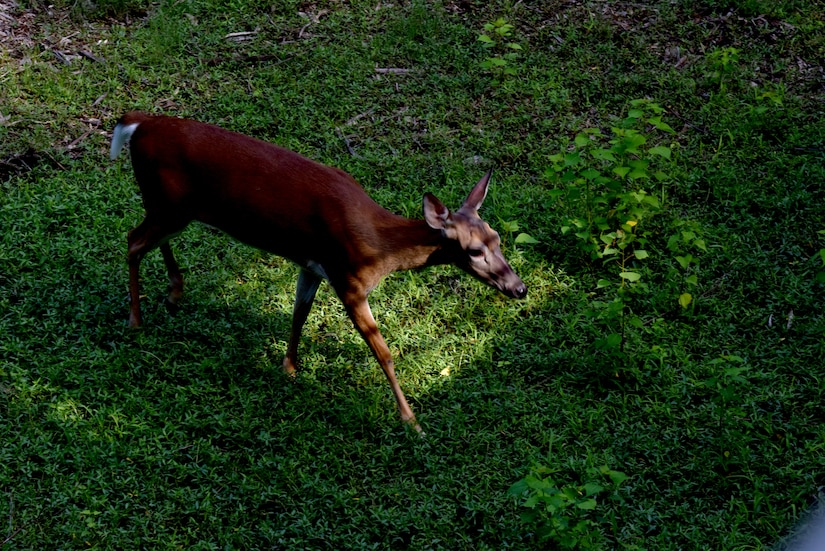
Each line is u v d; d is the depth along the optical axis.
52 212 7.25
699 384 6.42
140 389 6.06
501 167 8.27
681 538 5.50
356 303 5.96
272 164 5.94
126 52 9.03
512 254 7.38
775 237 7.76
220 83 8.80
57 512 5.31
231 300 6.83
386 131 8.53
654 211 7.64
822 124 8.88
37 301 6.52
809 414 6.32
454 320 6.93
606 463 5.88
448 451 5.95
